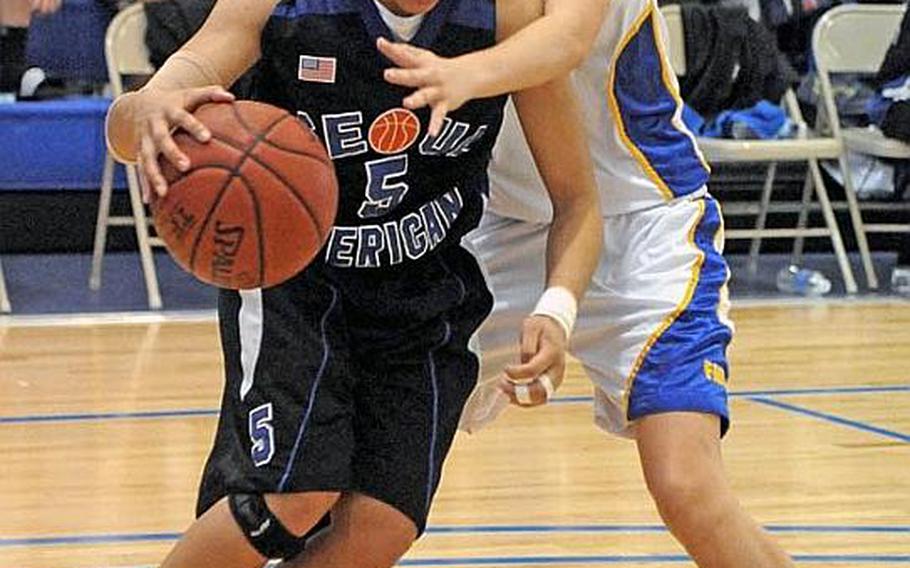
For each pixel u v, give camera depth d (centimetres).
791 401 859
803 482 695
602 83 461
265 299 398
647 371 441
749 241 1403
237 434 386
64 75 1230
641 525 627
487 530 617
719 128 1177
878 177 1288
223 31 378
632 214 466
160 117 350
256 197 350
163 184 349
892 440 773
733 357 981
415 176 396
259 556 379
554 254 421
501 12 387
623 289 454
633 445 764
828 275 1305
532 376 396
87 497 667
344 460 385
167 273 1279
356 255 404
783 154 1154
